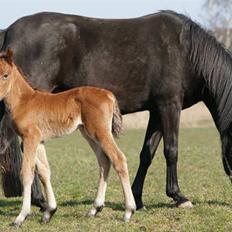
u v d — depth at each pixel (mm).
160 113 12898
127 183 11180
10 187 12969
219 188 16141
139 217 11766
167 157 12812
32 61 12711
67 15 13125
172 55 12766
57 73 12812
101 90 11289
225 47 13094
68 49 12773
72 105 11234
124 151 28844
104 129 11062
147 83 12883
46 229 10859
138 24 13062
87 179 18703
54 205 11523
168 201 13953
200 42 12836
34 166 11180
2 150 12508
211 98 13141
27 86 11430
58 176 19516
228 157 13078
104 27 12992
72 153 28234
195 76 12922
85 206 13312
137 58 12797
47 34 12727
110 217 11828
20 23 12922
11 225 11102
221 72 12898
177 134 12859
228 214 11891
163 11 13297
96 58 12789
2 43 13227
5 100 11367
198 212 12180
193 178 18578
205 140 35656
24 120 11188
